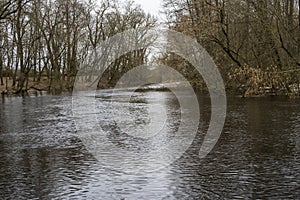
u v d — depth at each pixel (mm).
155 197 9773
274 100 34469
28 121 24312
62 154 14602
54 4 62031
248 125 20703
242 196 9742
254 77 31297
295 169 11977
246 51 40312
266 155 13828
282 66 34281
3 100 42438
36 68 68375
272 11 34250
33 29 60062
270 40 35844
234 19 39719
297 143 15688
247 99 36219
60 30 64500
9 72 65938
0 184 10914
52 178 11438
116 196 9883
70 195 10000
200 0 39469
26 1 48406
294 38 34062
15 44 56844
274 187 10352
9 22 50219
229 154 14109
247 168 12188
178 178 11289
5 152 15039
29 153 14828
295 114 24703
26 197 9867
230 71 39750
